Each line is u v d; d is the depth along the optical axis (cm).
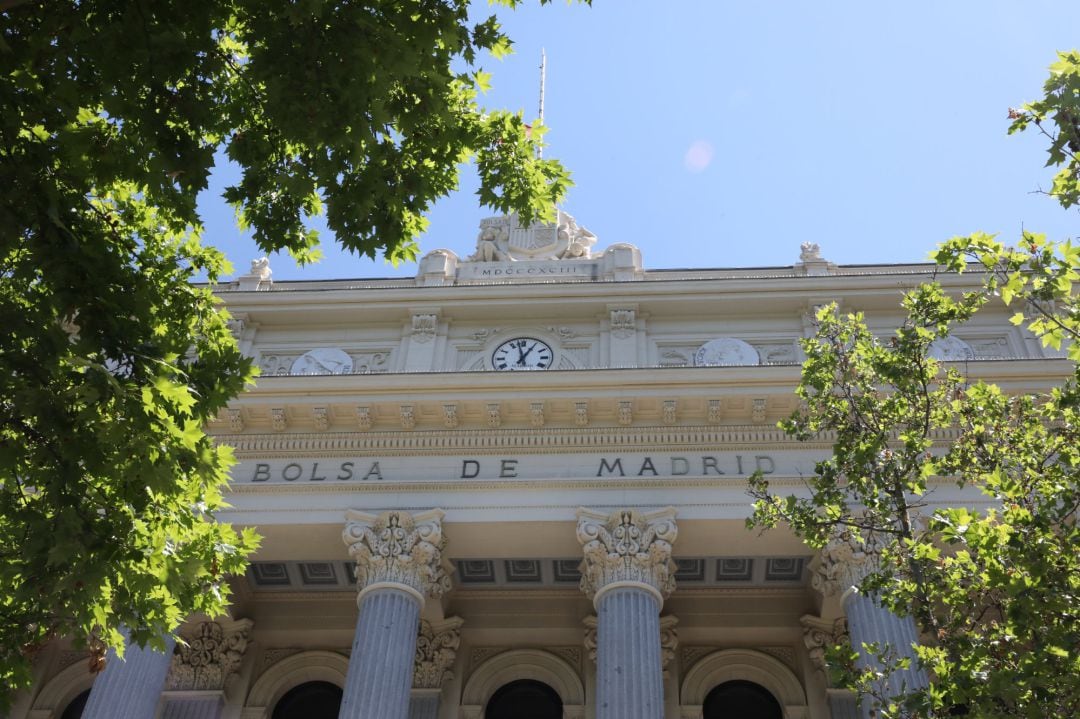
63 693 2803
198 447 1387
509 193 1686
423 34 1470
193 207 1512
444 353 2942
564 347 2930
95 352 1343
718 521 2456
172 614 1462
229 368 1503
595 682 2705
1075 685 1218
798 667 2755
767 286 2952
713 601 2841
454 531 2516
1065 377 2520
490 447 2612
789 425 1692
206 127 1488
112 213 1609
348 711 2191
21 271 1352
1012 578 1264
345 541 2470
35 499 1420
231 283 3216
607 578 2373
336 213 1578
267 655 2873
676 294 2955
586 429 2611
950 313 1609
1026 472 1481
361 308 3023
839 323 1720
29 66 1377
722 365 2652
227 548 1548
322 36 1409
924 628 1483
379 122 1438
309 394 2653
